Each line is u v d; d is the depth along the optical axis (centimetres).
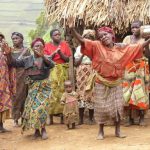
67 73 1045
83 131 965
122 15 1044
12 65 916
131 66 970
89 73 1011
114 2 1054
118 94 877
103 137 895
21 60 911
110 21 1042
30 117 903
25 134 961
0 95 950
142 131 941
